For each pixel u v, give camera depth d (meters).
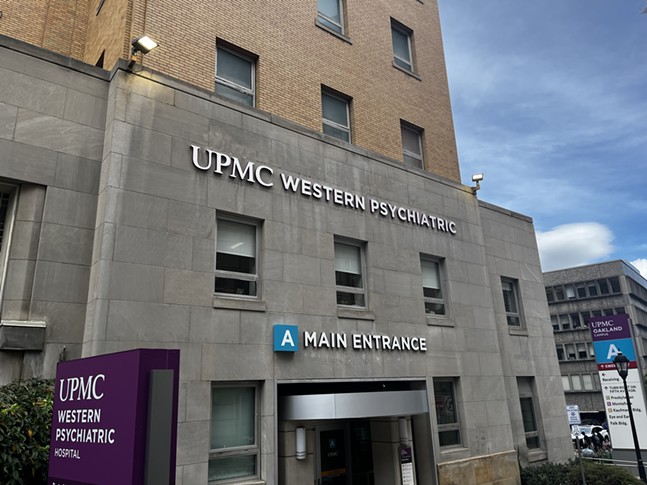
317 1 15.02
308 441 10.80
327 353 11.16
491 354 14.88
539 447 16.48
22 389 7.30
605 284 59.22
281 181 11.42
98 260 8.64
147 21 10.84
